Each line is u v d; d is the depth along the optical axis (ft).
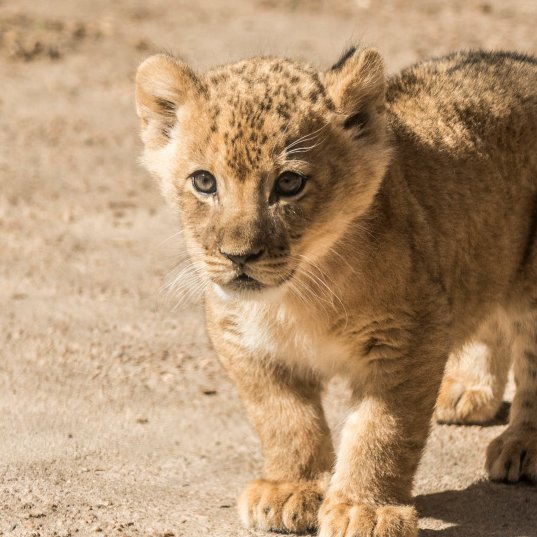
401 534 31.65
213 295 34.78
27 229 64.08
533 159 38.32
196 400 44.04
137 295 55.16
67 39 100.37
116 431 40.73
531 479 36.96
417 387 33.17
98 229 64.34
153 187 71.51
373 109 33.91
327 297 33.22
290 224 32.50
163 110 35.45
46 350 48.42
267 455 35.53
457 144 36.58
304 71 34.94
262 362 34.99
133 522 33.40
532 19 104.06
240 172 32.30
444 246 34.91
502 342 41.57
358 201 33.09
